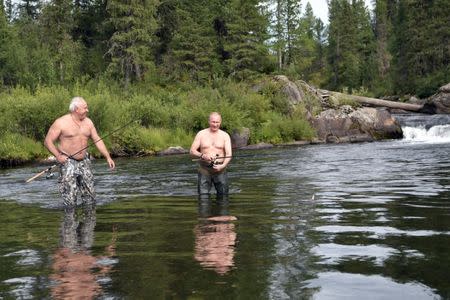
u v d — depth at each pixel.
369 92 73.56
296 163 13.12
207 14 47.19
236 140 24.31
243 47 47.25
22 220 5.54
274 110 29.50
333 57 88.44
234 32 47.41
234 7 47.72
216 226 4.73
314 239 4.04
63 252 3.80
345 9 85.38
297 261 3.32
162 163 14.88
